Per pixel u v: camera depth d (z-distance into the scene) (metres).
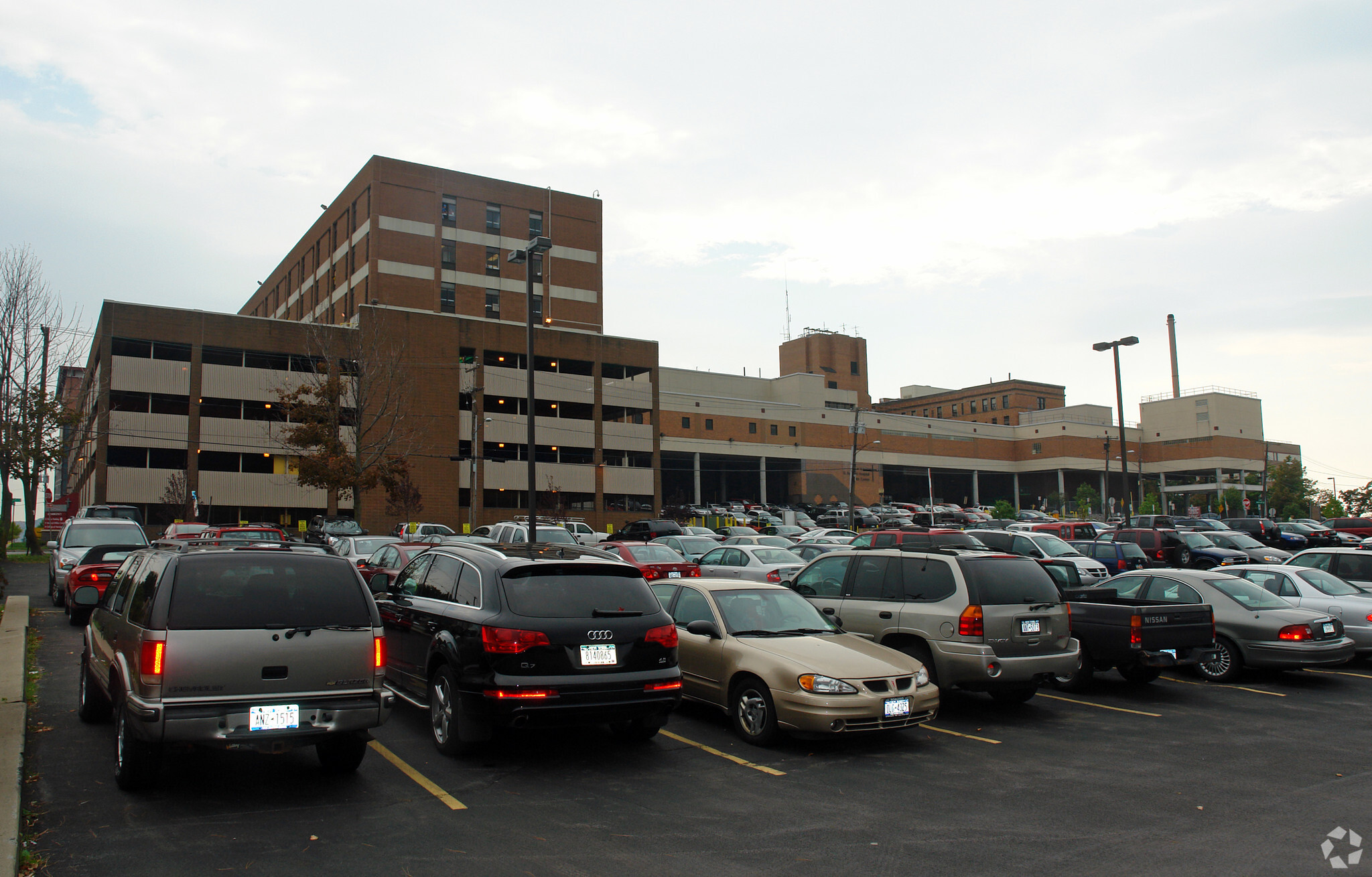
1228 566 15.36
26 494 34.78
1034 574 10.31
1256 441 108.75
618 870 5.28
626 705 7.45
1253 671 13.36
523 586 7.53
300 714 6.13
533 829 5.99
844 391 99.25
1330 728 9.66
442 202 63.69
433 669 8.12
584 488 61.25
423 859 5.38
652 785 7.13
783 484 94.75
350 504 52.50
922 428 98.94
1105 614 11.43
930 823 6.30
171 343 47.75
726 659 8.87
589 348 63.00
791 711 8.12
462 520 56.38
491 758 7.72
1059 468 101.75
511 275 66.00
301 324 50.94
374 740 8.28
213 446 48.16
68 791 6.52
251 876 5.04
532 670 7.18
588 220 70.44
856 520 69.81
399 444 51.25
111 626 7.23
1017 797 6.96
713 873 5.27
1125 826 6.26
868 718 8.07
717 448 83.88
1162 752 8.52
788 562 20.28
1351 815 6.56
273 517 51.72
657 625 7.80
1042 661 9.86
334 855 5.40
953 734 9.24
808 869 5.36
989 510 85.56
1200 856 5.66
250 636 6.07
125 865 5.14
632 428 64.56
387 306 59.50
